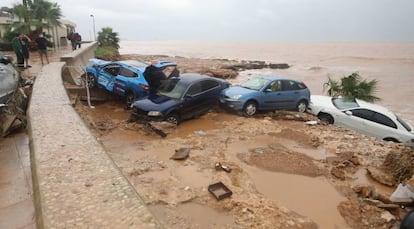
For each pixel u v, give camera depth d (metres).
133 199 3.12
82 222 2.70
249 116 11.12
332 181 6.16
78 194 3.18
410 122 15.51
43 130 5.38
